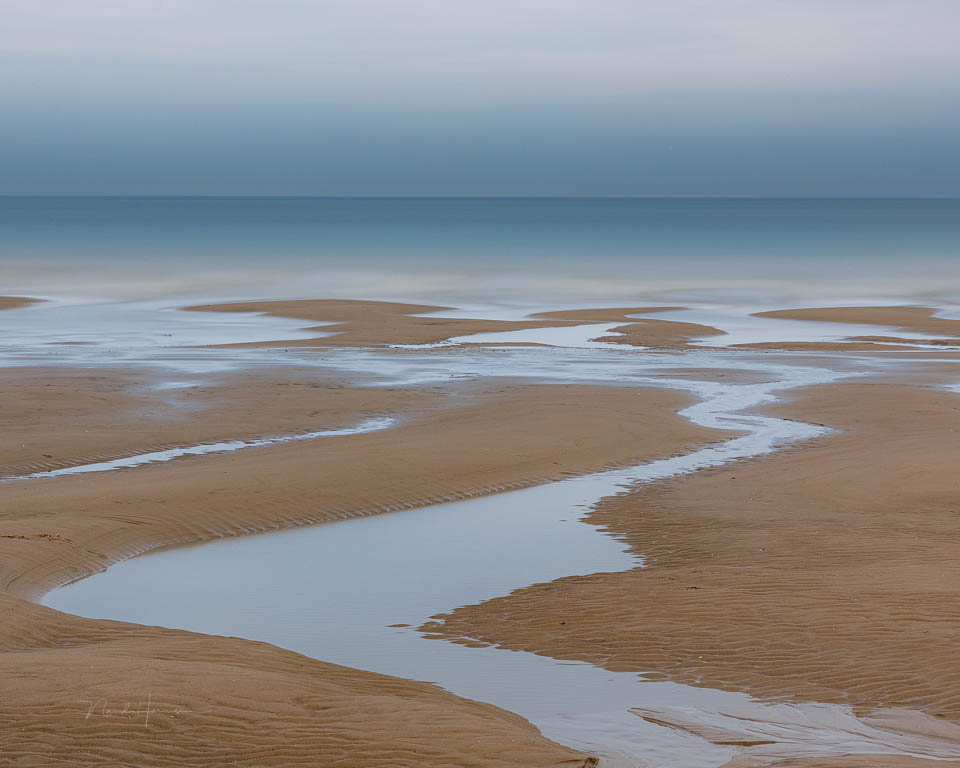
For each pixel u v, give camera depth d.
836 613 10.71
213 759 6.99
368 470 17.98
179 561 13.55
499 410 24.52
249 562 13.49
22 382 27.62
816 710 8.58
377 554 13.88
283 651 9.76
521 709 8.73
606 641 10.34
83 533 14.07
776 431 22.89
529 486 17.97
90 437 21.17
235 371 30.92
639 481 18.31
